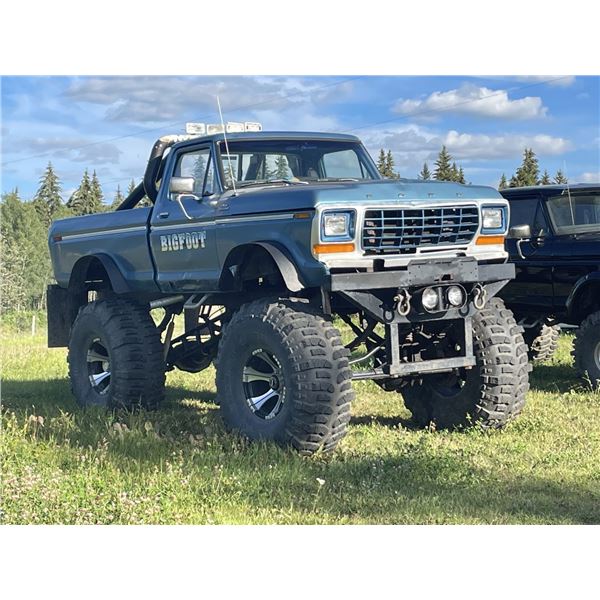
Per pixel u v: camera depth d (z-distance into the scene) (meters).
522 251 10.80
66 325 9.55
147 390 8.48
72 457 6.54
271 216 6.79
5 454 6.65
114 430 7.19
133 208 8.56
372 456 6.49
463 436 7.45
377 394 9.50
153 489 5.64
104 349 8.91
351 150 8.34
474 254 7.18
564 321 10.74
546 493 5.73
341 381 6.52
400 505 5.42
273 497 5.59
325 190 6.56
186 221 7.68
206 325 8.64
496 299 7.88
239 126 8.33
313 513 5.26
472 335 7.47
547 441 7.13
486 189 7.35
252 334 6.80
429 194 6.88
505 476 6.07
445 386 7.88
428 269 6.81
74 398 9.35
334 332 6.62
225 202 7.30
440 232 6.93
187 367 9.10
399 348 7.50
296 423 6.50
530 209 10.82
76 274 9.25
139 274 8.43
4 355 14.37
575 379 10.52
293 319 6.62
